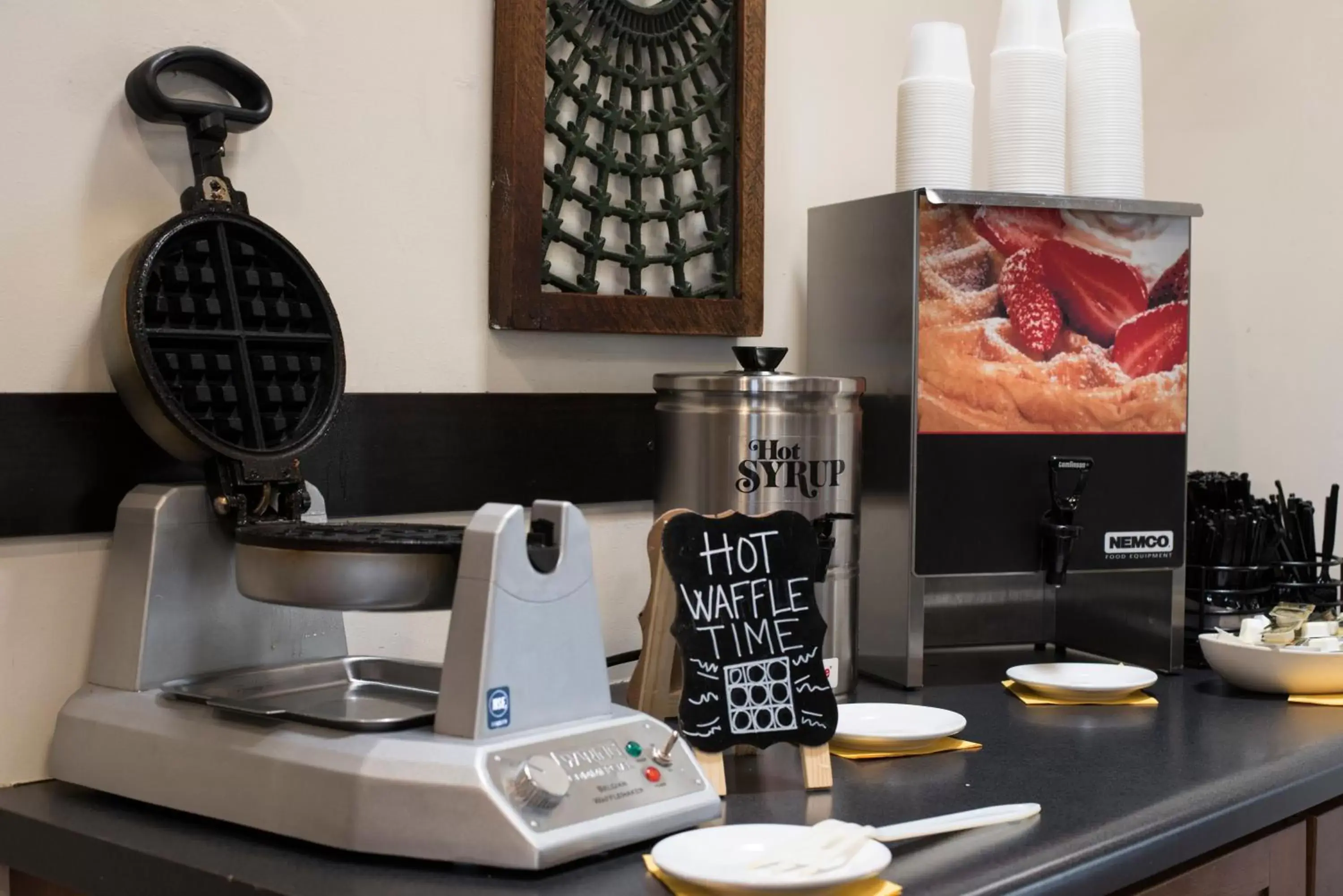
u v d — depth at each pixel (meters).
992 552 1.79
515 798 1.03
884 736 1.40
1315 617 1.88
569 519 1.15
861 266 1.86
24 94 1.26
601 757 1.11
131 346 1.21
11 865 1.20
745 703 1.27
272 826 1.09
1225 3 2.35
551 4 1.72
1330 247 2.23
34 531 1.26
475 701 1.06
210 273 1.29
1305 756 1.44
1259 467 2.33
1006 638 2.17
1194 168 2.40
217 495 1.28
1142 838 1.16
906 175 1.88
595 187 1.78
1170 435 1.86
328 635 1.39
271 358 1.32
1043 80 1.89
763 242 1.97
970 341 1.77
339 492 1.50
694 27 1.88
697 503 1.62
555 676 1.13
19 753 1.27
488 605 1.07
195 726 1.16
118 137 1.33
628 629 1.83
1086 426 1.82
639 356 1.85
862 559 1.86
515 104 1.65
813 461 1.62
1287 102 2.28
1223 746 1.48
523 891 1.00
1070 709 1.67
